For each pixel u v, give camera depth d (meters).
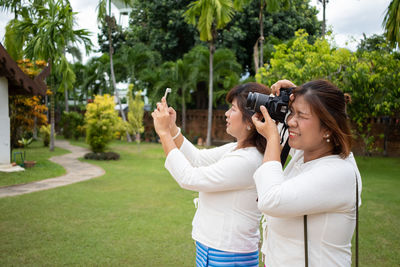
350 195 0.99
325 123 1.01
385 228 4.38
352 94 8.78
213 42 17.61
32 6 11.51
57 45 11.62
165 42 20.81
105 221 4.59
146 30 20.34
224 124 20.16
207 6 10.43
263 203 1.01
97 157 12.32
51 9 11.38
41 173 8.54
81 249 3.55
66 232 4.09
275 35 19.84
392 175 9.05
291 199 0.96
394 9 6.74
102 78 23.23
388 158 13.39
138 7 15.41
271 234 1.16
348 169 1.01
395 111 9.76
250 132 1.38
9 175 7.93
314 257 1.02
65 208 5.23
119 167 10.43
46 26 11.27
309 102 1.02
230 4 10.70
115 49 21.77
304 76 8.91
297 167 1.15
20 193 6.29
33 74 12.02
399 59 9.30
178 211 5.18
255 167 1.31
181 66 19.19
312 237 1.02
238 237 1.36
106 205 5.50
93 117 12.91
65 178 8.22
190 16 10.87
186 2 19.88
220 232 1.37
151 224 4.48
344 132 1.03
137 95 17.19
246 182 1.31
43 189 6.71
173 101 18.84
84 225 4.39
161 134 1.43
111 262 3.23
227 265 1.36
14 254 3.38
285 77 9.53
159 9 19.38
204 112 21.12
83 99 31.75
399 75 8.64
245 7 18.48
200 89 22.50
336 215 1.00
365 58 9.21
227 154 1.37
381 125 14.27
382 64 9.04
